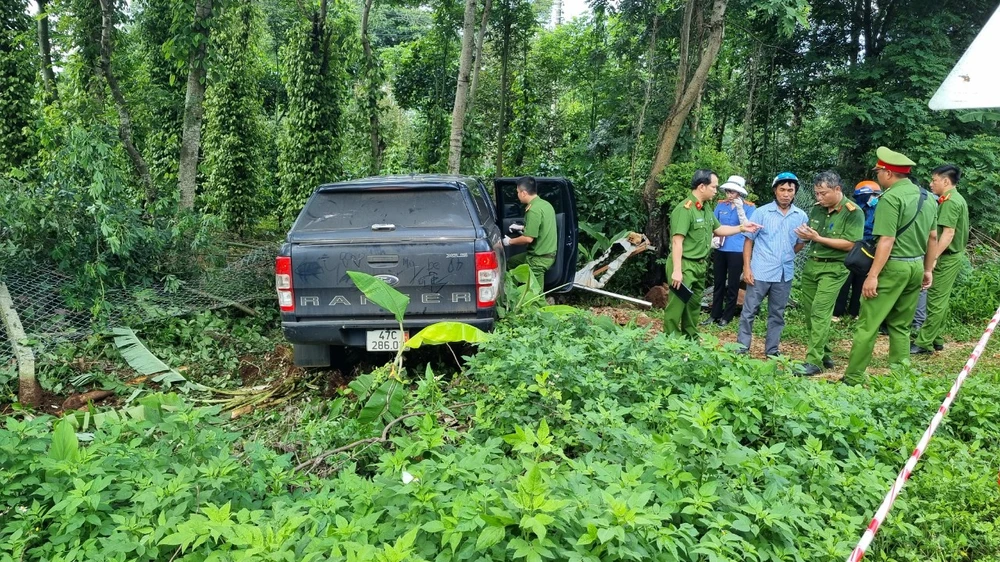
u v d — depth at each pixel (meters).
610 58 16.64
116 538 2.43
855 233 6.00
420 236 5.24
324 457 3.72
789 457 3.29
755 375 4.18
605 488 2.67
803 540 2.65
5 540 2.54
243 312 7.52
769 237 6.39
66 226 6.47
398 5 18.62
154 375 5.91
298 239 5.28
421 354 6.00
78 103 9.89
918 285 5.52
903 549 2.93
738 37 17.64
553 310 5.67
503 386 3.92
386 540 2.36
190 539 2.21
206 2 9.62
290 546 2.30
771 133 18.75
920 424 4.08
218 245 8.16
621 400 3.96
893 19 16.33
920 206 5.30
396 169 21.36
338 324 5.26
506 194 8.49
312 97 15.85
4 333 6.02
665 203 11.11
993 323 4.41
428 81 23.20
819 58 17.11
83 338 6.27
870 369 6.79
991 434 4.03
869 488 3.01
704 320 9.09
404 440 3.00
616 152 13.54
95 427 4.48
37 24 14.45
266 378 6.20
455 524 2.23
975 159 13.55
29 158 14.16
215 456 3.07
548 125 23.45
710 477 2.85
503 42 19.36
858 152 15.95
